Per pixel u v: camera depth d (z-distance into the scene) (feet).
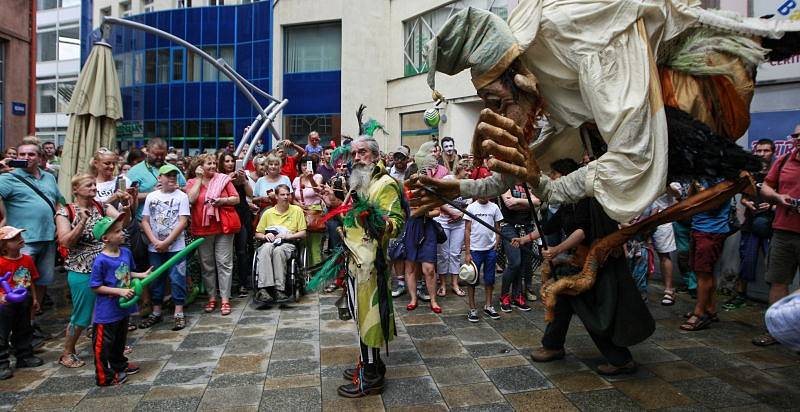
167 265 14.55
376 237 12.99
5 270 14.58
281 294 21.62
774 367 14.37
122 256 14.38
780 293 16.87
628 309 13.46
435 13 57.47
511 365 14.84
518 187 23.58
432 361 15.23
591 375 14.05
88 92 24.48
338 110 72.18
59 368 14.96
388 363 15.08
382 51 65.82
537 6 11.67
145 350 16.26
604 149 12.95
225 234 20.56
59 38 109.91
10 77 41.32
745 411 11.85
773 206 19.75
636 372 14.16
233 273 25.86
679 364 14.67
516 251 19.86
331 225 24.31
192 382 13.82
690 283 22.06
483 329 18.19
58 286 25.03
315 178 24.97
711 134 11.43
